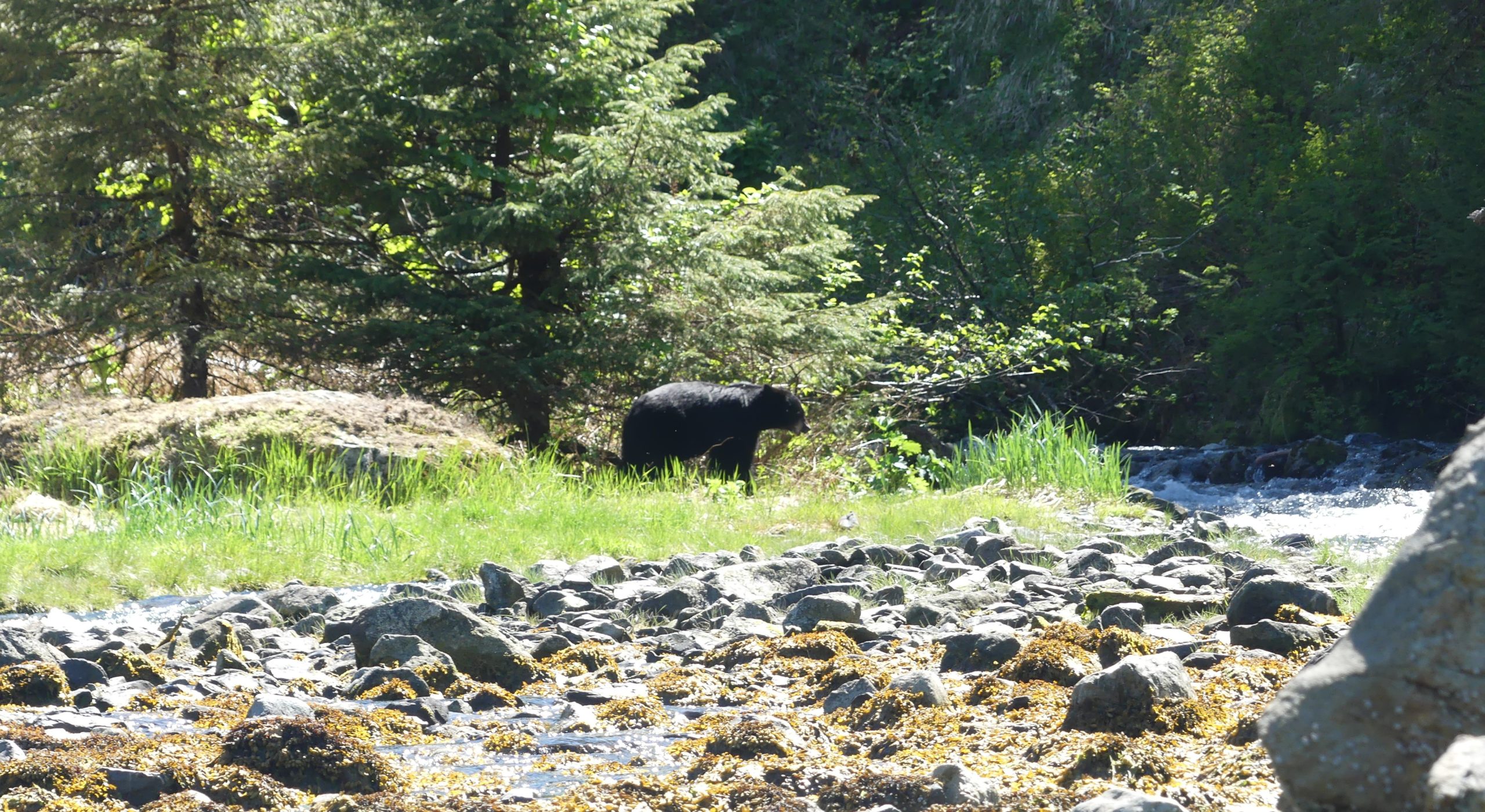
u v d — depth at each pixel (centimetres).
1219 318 5209
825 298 3806
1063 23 6800
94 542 1806
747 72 7181
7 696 1039
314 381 3344
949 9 7544
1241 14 5775
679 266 3044
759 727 862
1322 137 5166
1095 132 5897
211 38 3297
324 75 3178
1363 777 413
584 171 2933
